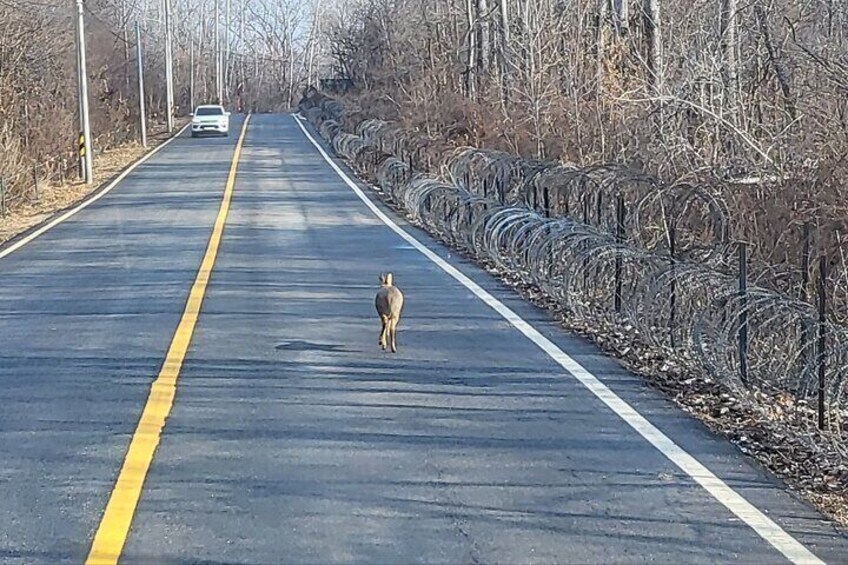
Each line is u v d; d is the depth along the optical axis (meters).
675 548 8.21
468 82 56.09
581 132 31.61
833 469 10.21
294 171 55.12
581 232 17.89
